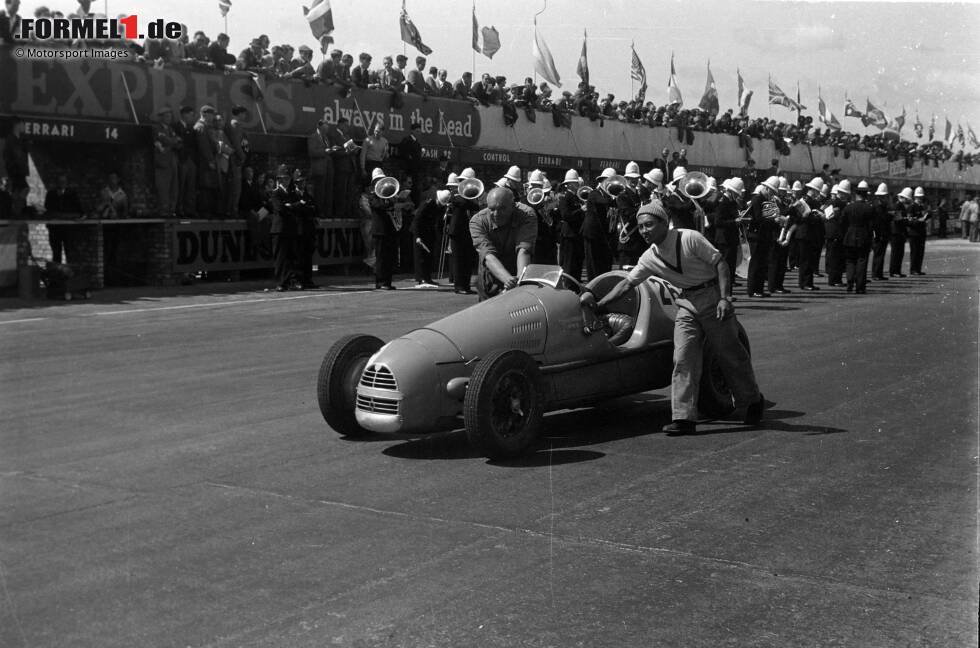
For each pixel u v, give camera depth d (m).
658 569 4.58
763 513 5.40
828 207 21.67
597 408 8.37
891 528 5.14
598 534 5.07
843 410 8.16
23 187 16.33
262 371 10.06
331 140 21.02
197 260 18.61
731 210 18.08
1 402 8.56
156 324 13.56
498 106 25.52
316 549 4.86
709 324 7.30
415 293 18.12
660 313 7.90
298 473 6.28
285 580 4.46
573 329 7.23
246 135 19.56
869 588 4.35
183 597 4.27
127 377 9.73
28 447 6.97
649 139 30.27
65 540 5.01
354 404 7.06
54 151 19.31
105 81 17.34
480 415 6.34
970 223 42.09
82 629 3.96
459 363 6.66
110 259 18.53
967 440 7.07
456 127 24.42
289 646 3.80
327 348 11.56
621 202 16.06
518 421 6.61
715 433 7.37
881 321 14.60
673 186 17.14
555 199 18.94
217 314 14.69
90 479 6.15
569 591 4.32
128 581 4.46
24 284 16.20
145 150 18.56
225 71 19.34
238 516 5.39
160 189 18.08
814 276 24.89
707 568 4.59
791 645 3.80
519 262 7.97
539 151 26.78
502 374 6.44
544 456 6.70
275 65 20.92
